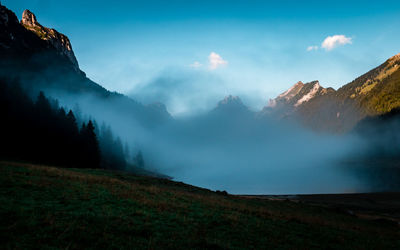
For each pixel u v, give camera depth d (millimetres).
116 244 11672
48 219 13195
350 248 17203
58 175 26750
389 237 23922
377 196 67812
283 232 18656
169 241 13258
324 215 34812
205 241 13852
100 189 23203
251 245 14750
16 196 16656
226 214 21562
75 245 10852
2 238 10586
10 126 62500
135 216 16641
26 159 56000
